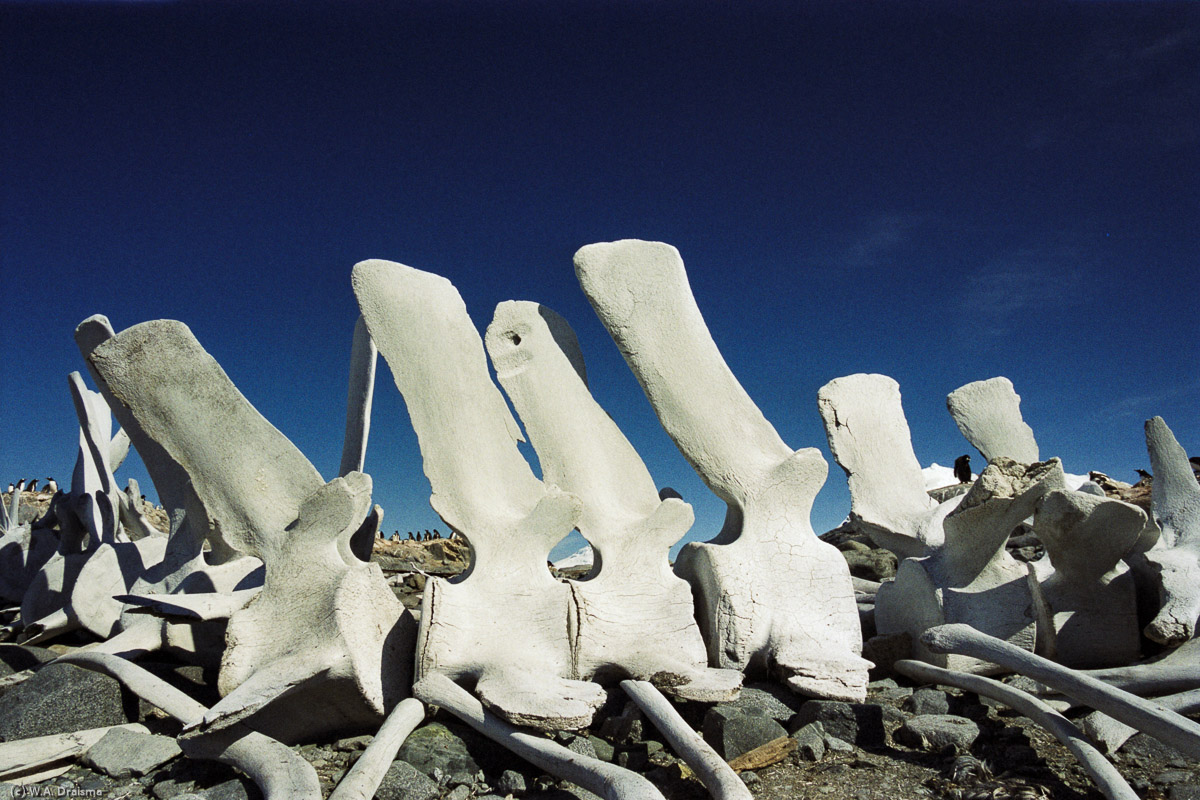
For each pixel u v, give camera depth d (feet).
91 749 14.23
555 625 16.07
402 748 13.52
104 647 16.90
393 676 15.39
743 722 14.17
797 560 17.84
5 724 14.57
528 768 13.75
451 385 18.08
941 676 16.06
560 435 18.88
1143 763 13.39
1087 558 17.24
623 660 16.08
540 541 16.94
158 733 15.05
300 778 11.99
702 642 16.85
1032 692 16.28
